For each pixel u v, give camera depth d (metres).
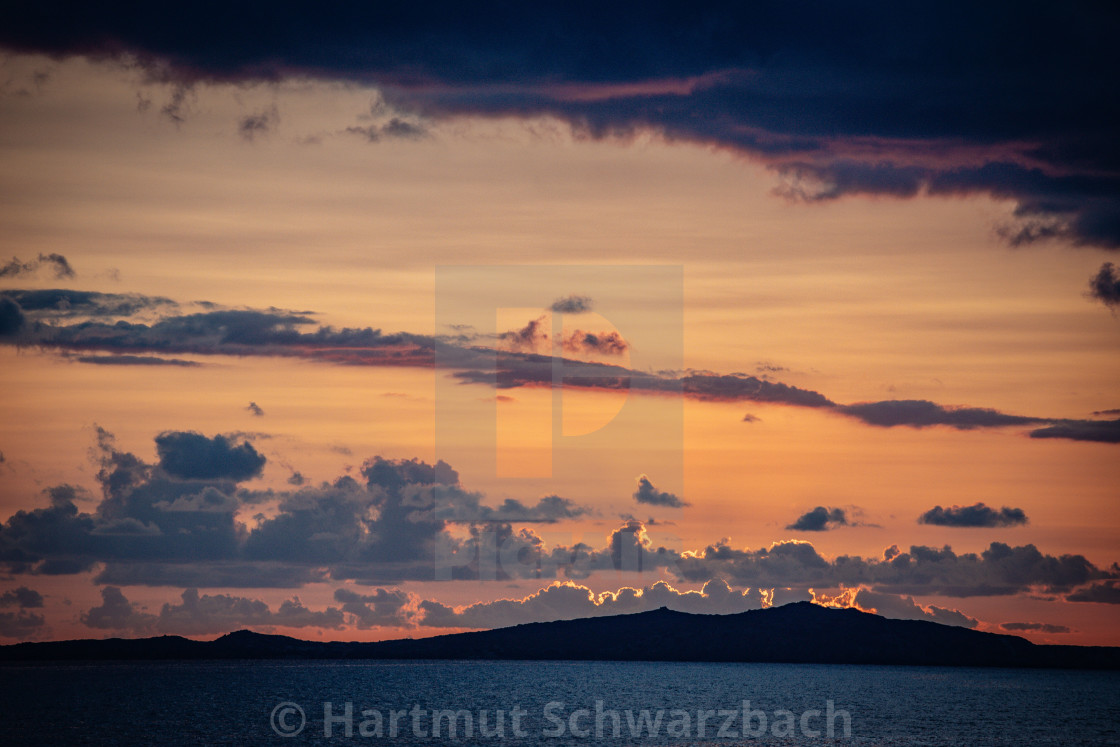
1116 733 111.69
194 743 98.69
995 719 124.12
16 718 119.75
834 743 100.94
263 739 101.62
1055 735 109.44
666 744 98.44
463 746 95.50
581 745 97.06
